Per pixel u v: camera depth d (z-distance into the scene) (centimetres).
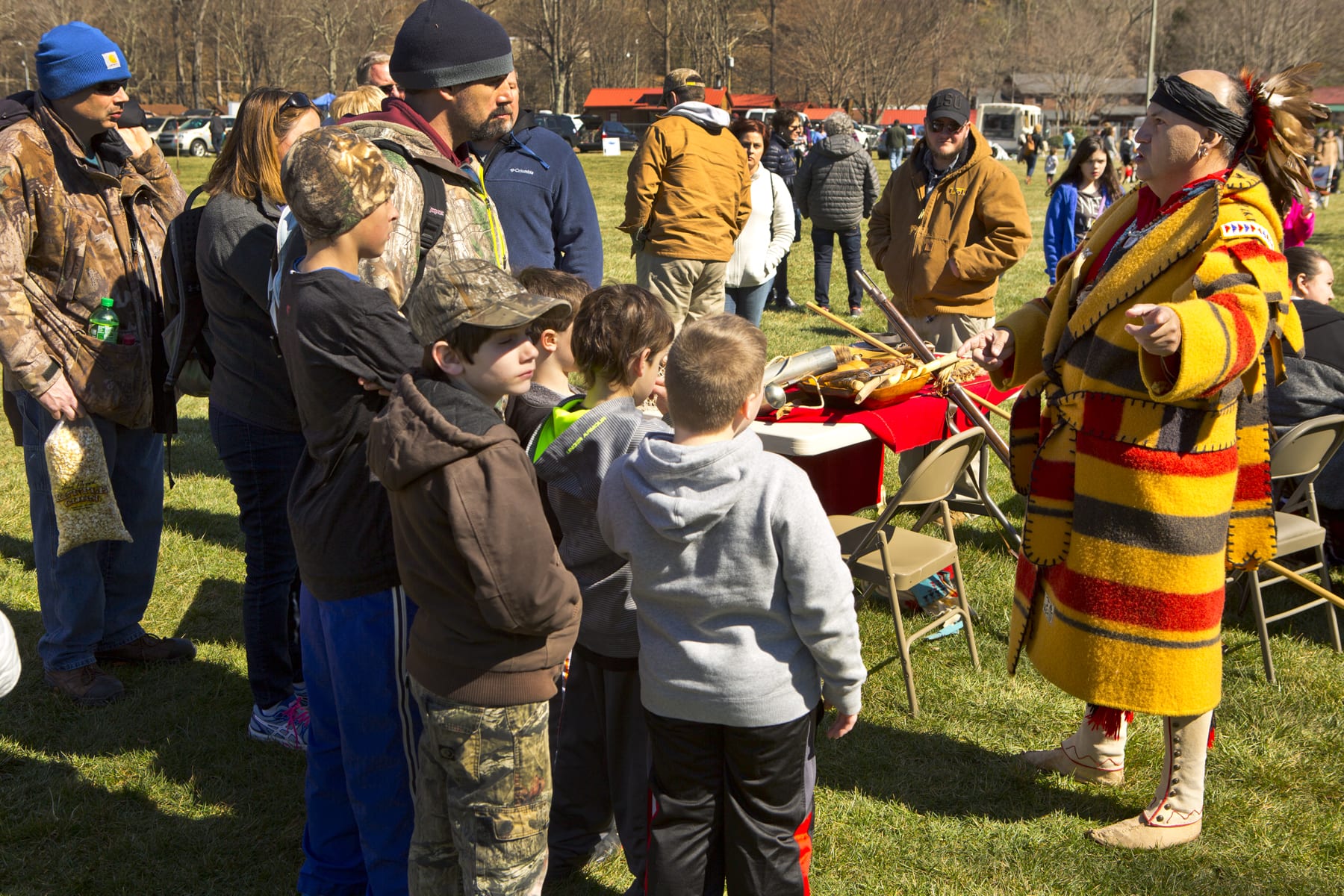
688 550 226
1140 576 271
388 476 209
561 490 254
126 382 361
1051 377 299
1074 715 372
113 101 346
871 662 407
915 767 345
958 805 326
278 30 7006
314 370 234
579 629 263
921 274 531
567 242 458
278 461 329
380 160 235
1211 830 311
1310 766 341
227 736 359
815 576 222
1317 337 443
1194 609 272
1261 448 285
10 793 327
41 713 368
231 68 8144
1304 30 5753
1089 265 294
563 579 215
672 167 622
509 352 212
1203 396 255
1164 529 269
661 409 281
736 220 657
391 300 248
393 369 234
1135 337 245
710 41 7538
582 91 8625
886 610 446
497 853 223
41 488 364
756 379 224
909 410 377
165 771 339
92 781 333
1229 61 5844
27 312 334
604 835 300
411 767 250
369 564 240
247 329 317
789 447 351
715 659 230
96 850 304
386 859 255
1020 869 296
